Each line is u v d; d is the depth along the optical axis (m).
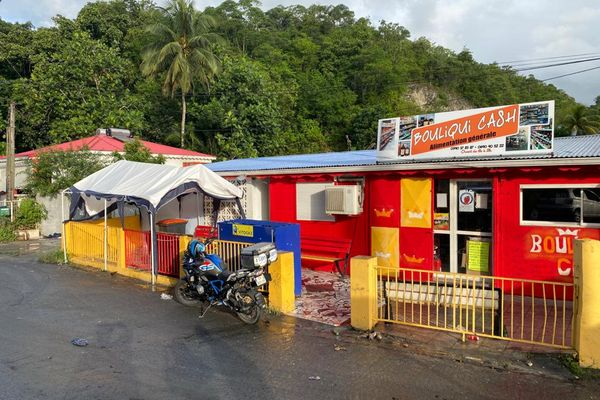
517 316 7.89
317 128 45.06
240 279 7.62
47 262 13.23
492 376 5.50
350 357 6.12
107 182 12.19
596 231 8.18
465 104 68.56
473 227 9.62
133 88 38.66
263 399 4.94
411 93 64.12
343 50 53.97
